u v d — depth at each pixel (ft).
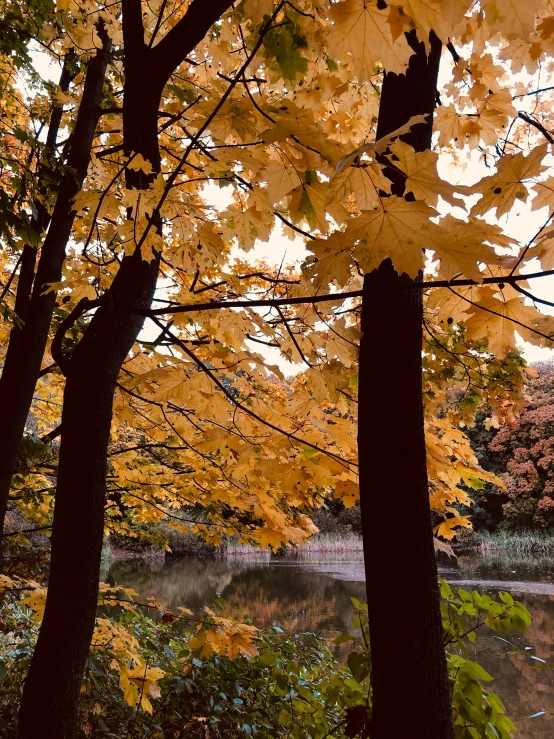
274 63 5.26
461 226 2.89
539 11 4.95
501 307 4.53
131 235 6.03
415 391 5.89
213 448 9.12
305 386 8.61
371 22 3.44
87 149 10.33
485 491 93.25
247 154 4.20
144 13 9.75
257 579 52.01
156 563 64.13
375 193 3.63
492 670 26.50
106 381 6.94
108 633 10.05
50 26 10.61
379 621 5.52
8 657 11.53
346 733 6.83
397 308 5.94
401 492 5.67
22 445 10.54
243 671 11.03
